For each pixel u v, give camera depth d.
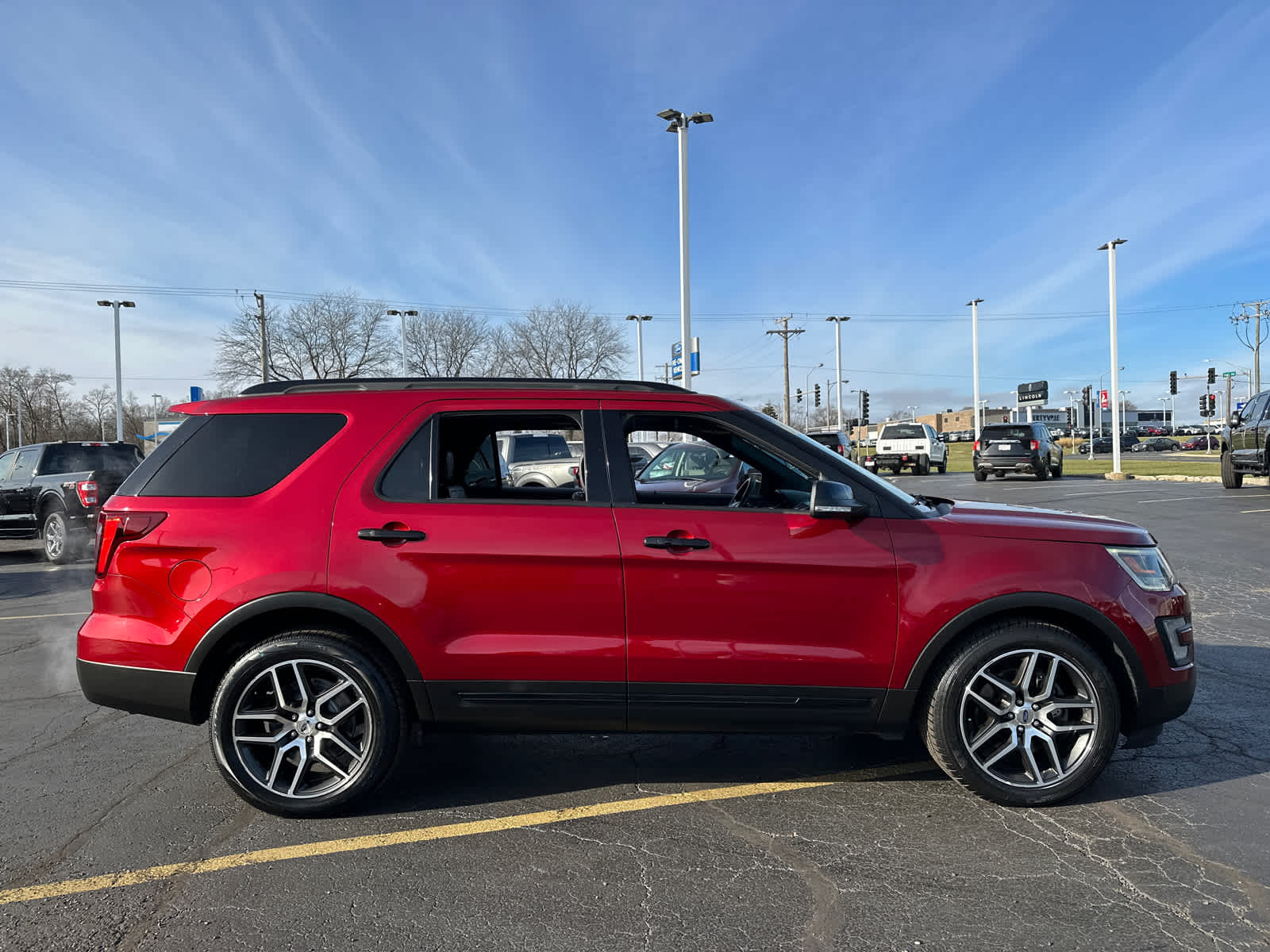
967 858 2.87
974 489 20.33
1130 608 3.20
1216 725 4.17
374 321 46.44
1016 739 3.22
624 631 3.15
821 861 2.86
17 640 6.56
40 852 2.97
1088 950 2.33
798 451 3.39
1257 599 7.10
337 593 3.11
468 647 3.14
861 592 3.16
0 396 79.56
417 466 3.29
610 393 3.41
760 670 3.16
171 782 3.64
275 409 3.39
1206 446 72.56
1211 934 2.40
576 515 3.20
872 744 4.07
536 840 3.04
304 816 3.22
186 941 2.41
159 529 3.21
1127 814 3.20
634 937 2.42
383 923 2.50
